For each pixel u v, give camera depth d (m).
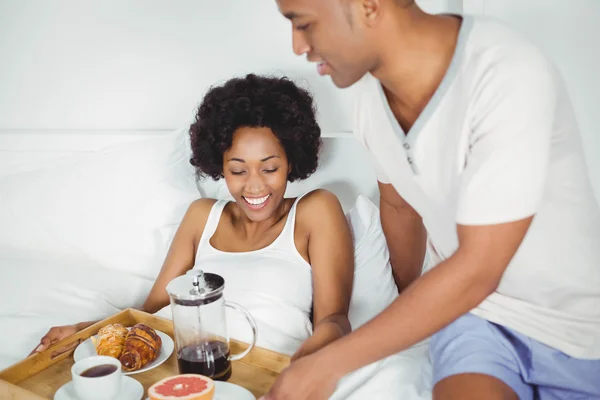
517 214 0.79
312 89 1.81
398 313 0.84
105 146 2.04
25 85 2.21
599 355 0.95
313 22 0.82
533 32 1.49
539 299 0.96
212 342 1.05
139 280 1.64
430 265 1.23
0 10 2.15
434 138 0.92
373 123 1.05
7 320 1.37
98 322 1.26
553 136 0.87
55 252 1.80
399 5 0.84
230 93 1.36
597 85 1.47
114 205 1.77
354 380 1.12
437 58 0.88
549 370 0.96
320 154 1.71
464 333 0.99
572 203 0.91
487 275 0.82
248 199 1.38
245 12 1.84
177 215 1.76
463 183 0.83
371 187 1.69
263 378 1.09
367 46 0.84
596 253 0.94
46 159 2.03
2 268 1.65
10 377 1.09
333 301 1.31
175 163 1.82
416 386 1.08
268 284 1.35
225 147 1.36
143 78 2.04
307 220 1.41
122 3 1.98
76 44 2.09
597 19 1.43
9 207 1.86
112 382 0.98
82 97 2.14
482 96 0.82
